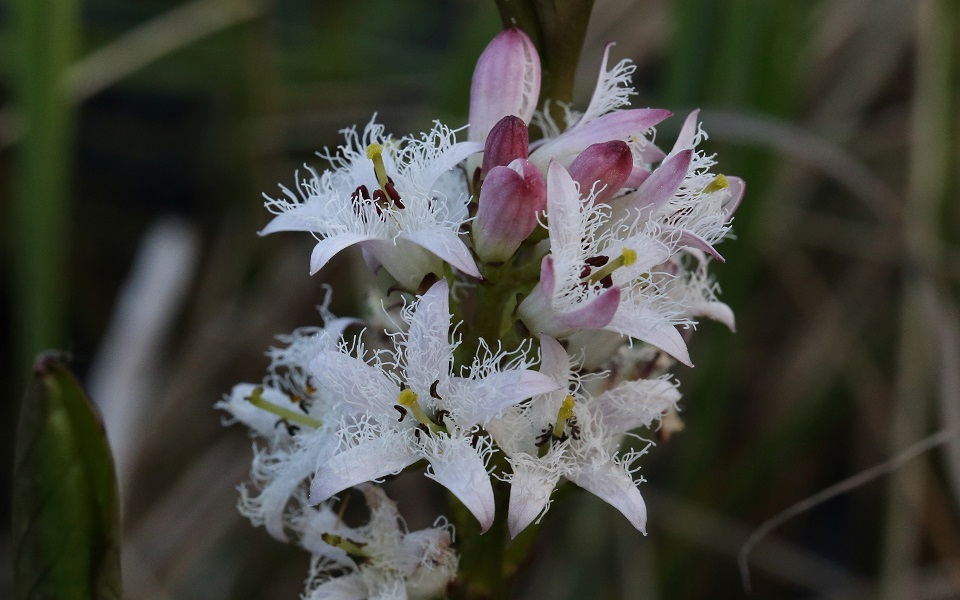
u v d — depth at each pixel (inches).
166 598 10.6
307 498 7.7
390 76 13.3
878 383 11.6
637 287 7.2
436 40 14.4
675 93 10.1
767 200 10.2
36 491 7.1
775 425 11.5
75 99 11.2
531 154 7.3
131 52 11.5
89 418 7.1
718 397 10.3
